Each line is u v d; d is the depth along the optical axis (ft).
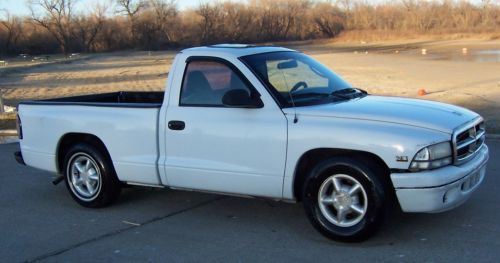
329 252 16.47
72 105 21.91
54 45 295.48
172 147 19.40
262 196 18.11
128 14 307.58
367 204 16.24
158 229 19.20
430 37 286.25
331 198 16.97
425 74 91.81
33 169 29.35
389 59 142.51
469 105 49.80
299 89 18.37
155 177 19.89
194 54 19.40
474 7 319.68
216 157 18.53
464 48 181.06
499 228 17.88
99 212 21.47
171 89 19.63
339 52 197.16
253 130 17.71
